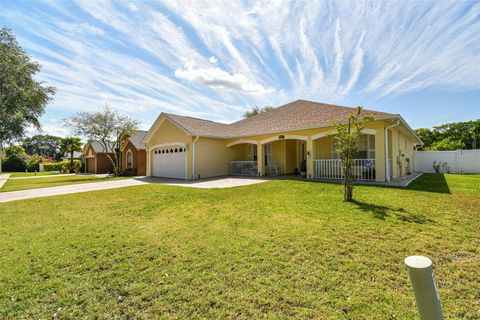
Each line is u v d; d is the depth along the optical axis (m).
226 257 3.25
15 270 3.05
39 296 2.49
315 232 4.04
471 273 2.68
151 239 4.05
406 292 2.36
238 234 4.11
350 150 6.42
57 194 9.62
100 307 2.30
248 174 15.54
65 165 32.34
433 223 4.33
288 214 5.22
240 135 14.99
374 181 10.09
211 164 15.64
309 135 12.06
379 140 9.94
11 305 2.34
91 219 5.50
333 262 3.00
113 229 4.68
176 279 2.75
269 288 2.50
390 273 2.72
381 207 5.50
